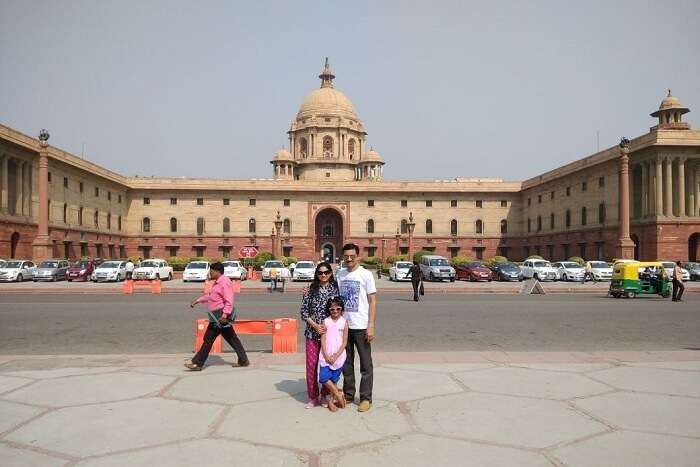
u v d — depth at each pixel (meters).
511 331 15.24
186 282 43.22
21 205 55.91
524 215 82.50
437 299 27.06
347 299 7.62
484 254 81.88
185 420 6.87
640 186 57.81
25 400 7.71
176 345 13.04
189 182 79.94
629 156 57.12
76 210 65.88
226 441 6.17
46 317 18.47
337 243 85.69
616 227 58.59
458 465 5.50
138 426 6.64
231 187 79.44
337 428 6.60
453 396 7.90
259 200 80.19
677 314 19.72
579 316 19.03
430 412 7.17
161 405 7.49
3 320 17.59
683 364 10.02
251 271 48.84
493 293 32.06
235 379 9.01
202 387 8.47
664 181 53.38
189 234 79.44
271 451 5.88
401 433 6.41
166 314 19.50
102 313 19.77
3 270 41.59
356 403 7.68
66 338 14.01
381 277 54.47
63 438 6.25
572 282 42.66
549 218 75.00
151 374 9.34
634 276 27.62
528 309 21.59
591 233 63.66
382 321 17.55
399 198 81.31
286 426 6.67
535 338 14.00
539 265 45.91
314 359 7.50
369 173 90.25
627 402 7.58
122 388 8.38
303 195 80.38
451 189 81.62
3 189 52.81
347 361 7.79
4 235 51.81
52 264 43.78
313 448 5.96
